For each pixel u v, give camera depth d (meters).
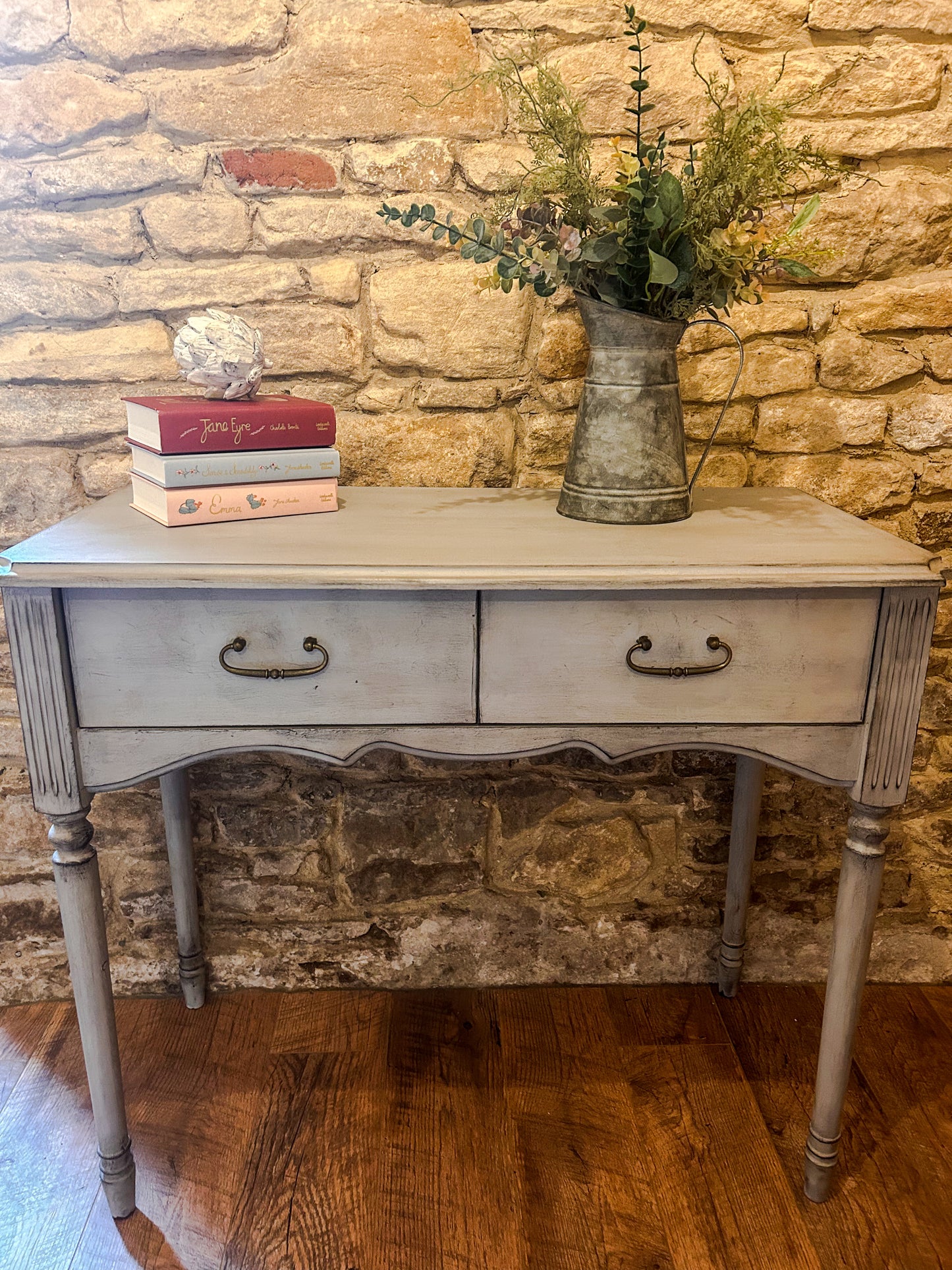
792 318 1.55
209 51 1.42
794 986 1.81
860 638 1.15
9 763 1.67
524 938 1.79
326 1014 1.72
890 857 1.77
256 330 1.42
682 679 1.16
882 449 1.62
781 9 1.43
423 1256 1.27
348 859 1.72
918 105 1.47
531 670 1.15
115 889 1.72
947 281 1.54
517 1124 1.48
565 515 1.37
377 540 1.21
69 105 1.44
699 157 1.33
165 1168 1.40
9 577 1.06
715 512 1.40
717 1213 1.33
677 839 1.75
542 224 1.27
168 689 1.14
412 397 1.57
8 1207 1.34
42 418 1.55
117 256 1.50
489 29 1.43
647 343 1.27
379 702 1.16
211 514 1.29
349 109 1.45
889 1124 1.49
